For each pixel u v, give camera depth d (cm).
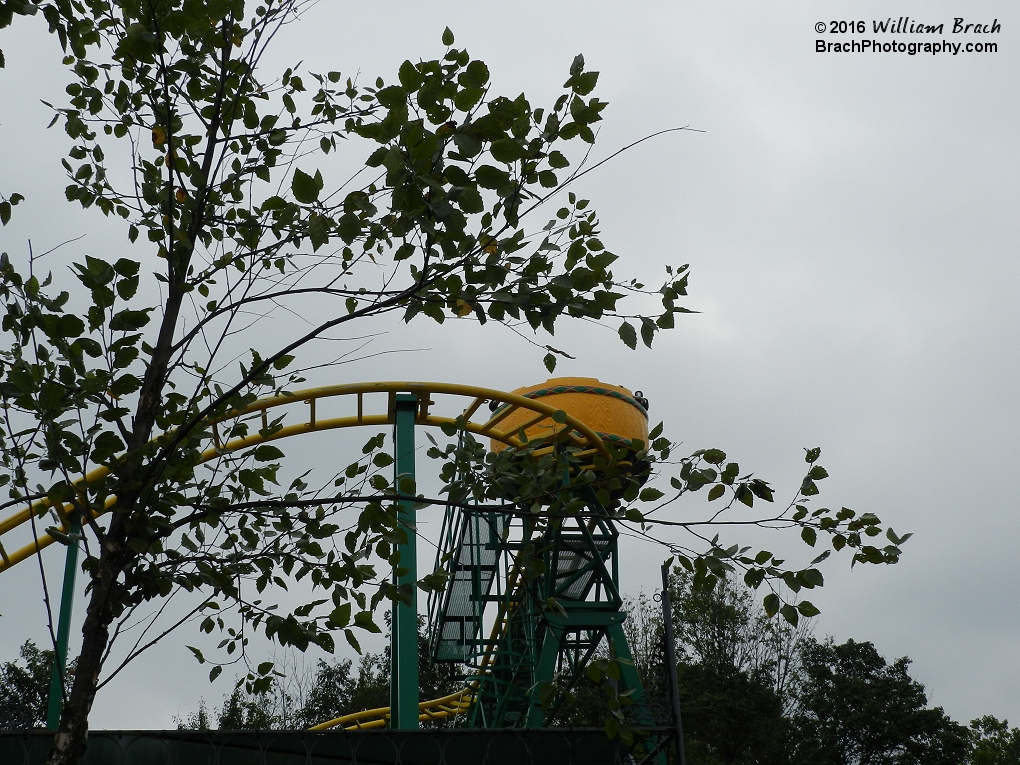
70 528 493
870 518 467
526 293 449
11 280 464
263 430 522
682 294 455
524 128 433
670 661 754
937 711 4050
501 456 507
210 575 486
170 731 641
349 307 509
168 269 510
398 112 415
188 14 486
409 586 495
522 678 1383
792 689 4022
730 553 471
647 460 502
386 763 924
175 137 547
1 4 473
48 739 718
